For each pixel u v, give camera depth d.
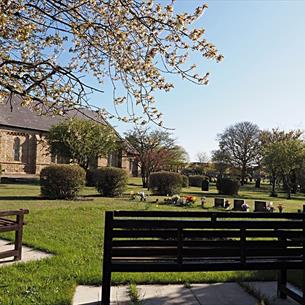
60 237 8.73
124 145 37.66
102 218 12.04
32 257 6.86
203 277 5.69
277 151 33.16
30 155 45.78
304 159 32.66
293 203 25.88
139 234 4.35
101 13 4.60
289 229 4.70
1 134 42.91
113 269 4.22
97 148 31.77
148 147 36.69
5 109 44.59
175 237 4.43
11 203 17.38
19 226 6.73
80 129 28.34
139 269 4.23
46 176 20.72
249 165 53.59
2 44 5.35
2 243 8.00
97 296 4.86
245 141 53.12
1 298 4.53
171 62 4.87
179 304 4.66
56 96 5.21
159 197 23.88
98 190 24.09
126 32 4.73
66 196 20.88
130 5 4.46
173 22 4.52
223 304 4.69
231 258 4.52
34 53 5.57
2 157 43.00
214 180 55.69
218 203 19.61
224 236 4.54
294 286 5.50
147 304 4.62
